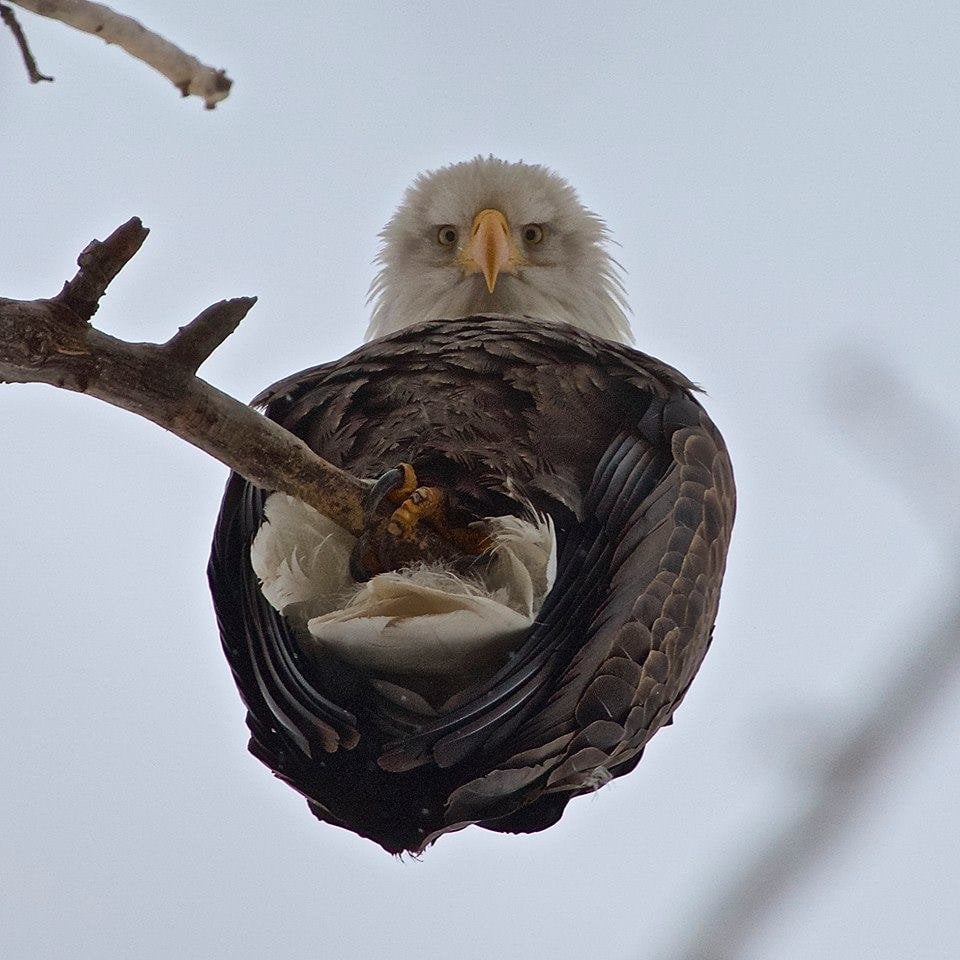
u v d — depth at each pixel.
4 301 6.81
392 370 10.10
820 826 3.52
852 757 3.56
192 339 7.31
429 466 9.53
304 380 10.36
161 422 7.51
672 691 9.27
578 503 9.45
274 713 9.13
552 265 13.53
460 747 8.52
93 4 5.46
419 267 13.68
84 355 7.05
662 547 9.41
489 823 9.55
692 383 10.62
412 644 8.62
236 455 7.88
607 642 9.00
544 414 9.76
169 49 5.61
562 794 9.48
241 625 9.53
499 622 8.45
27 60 5.19
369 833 9.13
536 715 8.77
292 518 9.05
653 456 9.84
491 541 9.02
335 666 9.19
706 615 9.55
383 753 8.65
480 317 10.91
